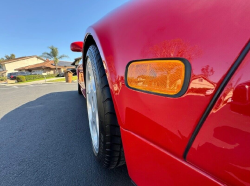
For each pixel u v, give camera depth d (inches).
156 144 20.1
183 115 16.6
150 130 20.6
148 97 20.5
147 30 21.8
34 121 87.4
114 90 27.2
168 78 18.0
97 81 35.7
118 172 43.8
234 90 13.1
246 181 12.7
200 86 15.2
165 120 18.4
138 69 22.0
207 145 14.9
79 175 42.9
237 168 13.1
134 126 23.4
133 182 26.5
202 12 16.6
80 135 68.1
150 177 22.1
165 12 20.4
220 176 14.3
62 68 1379.2
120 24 27.9
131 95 23.3
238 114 12.9
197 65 15.5
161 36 19.4
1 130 75.4
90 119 54.2
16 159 51.1
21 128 77.2
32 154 53.8
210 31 15.3
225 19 14.7
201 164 15.6
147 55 20.7
